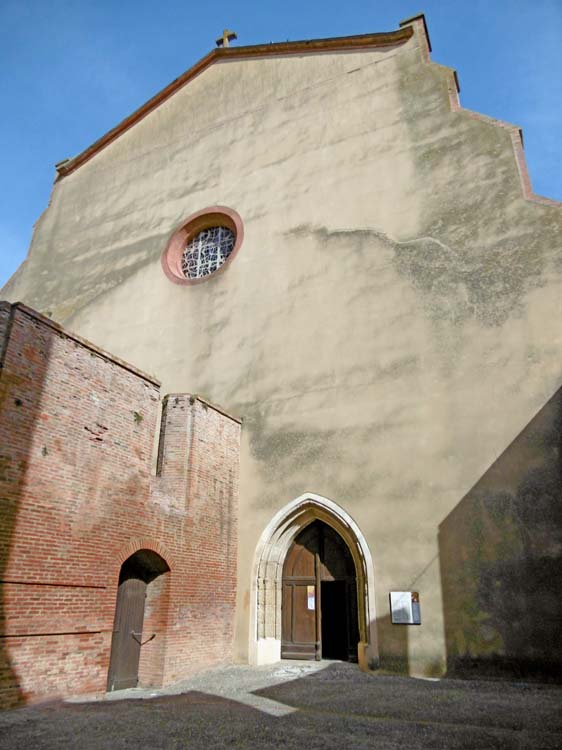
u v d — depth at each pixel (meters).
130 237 18.97
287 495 13.02
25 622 7.87
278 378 14.12
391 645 10.95
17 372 8.41
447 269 12.89
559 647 9.73
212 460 12.70
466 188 13.38
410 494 11.69
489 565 10.60
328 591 15.48
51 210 22.11
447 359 12.21
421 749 5.74
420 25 15.76
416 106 14.92
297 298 14.62
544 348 11.32
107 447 9.80
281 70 17.98
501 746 5.83
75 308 18.98
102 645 9.02
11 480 8.02
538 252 11.98
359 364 13.17
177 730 6.55
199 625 11.38
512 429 11.15
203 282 16.42
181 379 15.59
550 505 10.42
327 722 6.94
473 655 10.27
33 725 6.72
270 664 12.24
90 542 9.12
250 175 17.09
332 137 15.98
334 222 14.88
